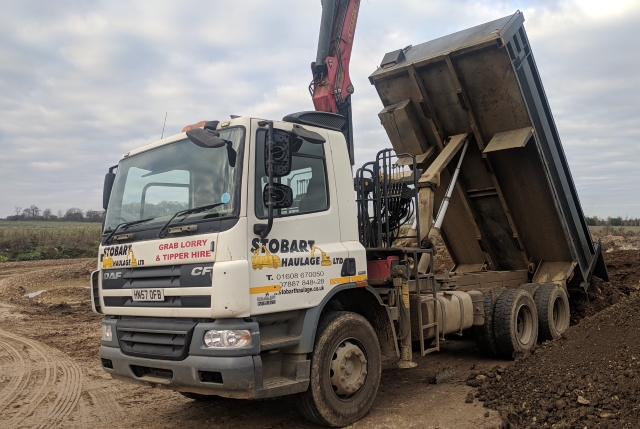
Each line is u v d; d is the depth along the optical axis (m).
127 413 6.01
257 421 5.54
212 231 4.55
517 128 8.45
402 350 6.01
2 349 10.05
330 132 5.71
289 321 5.04
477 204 9.72
